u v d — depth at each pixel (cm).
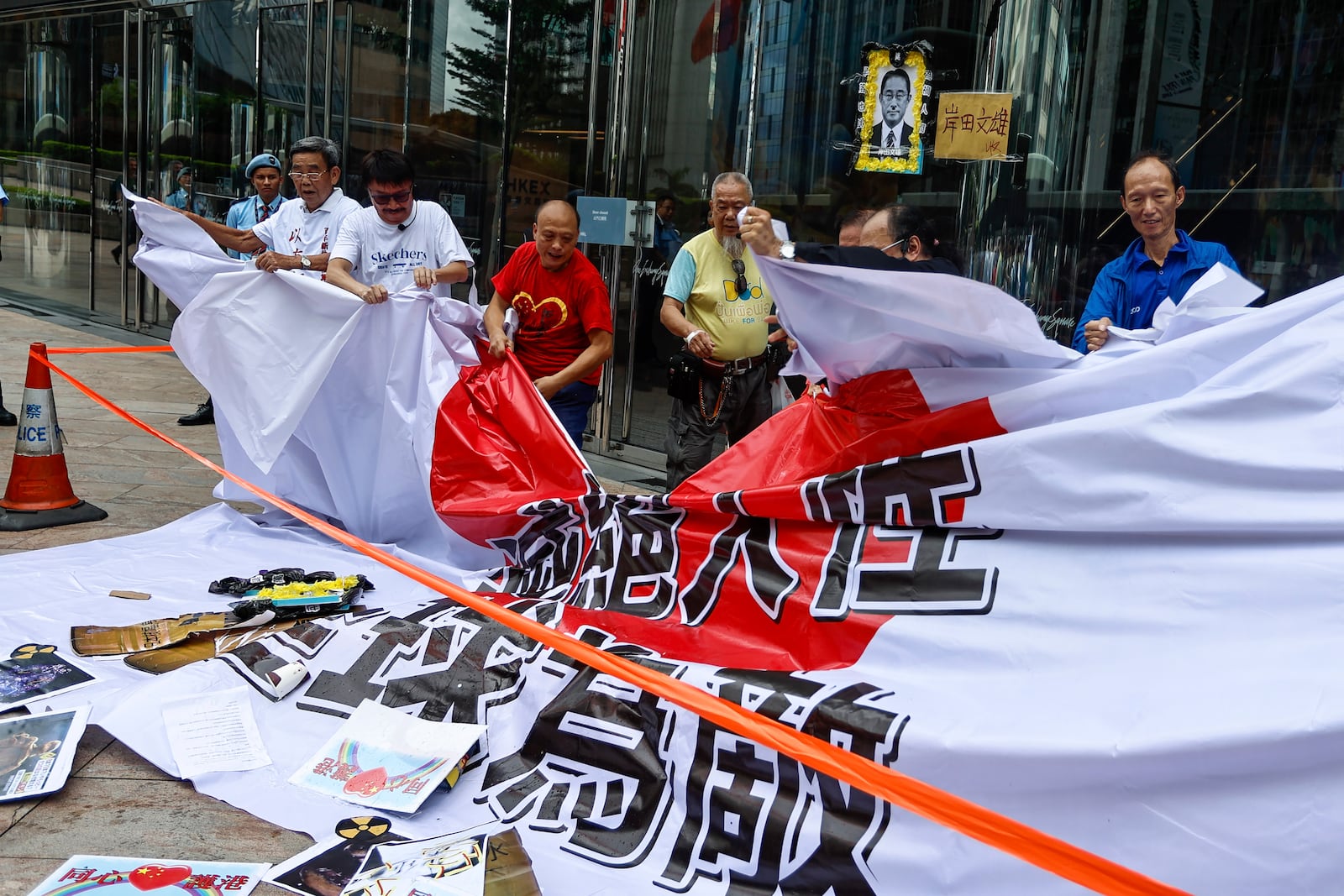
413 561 488
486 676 346
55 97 1391
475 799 302
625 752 297
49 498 550
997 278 533
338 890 255
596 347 499
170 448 714
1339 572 227
